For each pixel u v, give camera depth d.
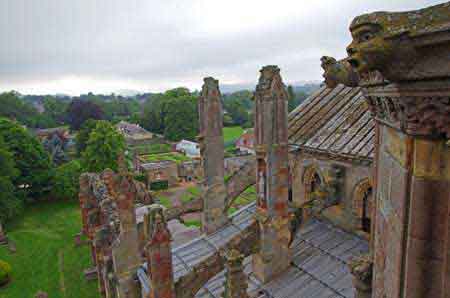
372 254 7.39
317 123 19.41
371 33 3.82
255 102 14.84
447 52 3.61
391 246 5.48
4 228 50.75
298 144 18.77
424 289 4.59
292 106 104.88
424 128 4.20
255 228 15.85
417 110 4.16
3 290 33.41
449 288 4.39
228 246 15.30
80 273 36.16
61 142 117.94
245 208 25.73
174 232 45.09
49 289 33.38
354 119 17.83
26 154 61.38
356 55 3.84
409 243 4.65
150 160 100.62
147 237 13.81
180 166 81.19
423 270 4.55
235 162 77.25
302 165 19.39
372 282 7.23
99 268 27.36
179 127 130.88
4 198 51.66
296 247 17.67
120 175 18.77
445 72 3.68
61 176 62.88
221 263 15.09
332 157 17.00
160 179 75.12
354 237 16.91
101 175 32.03
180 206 23.66
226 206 24.36
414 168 4.48
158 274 13.70
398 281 4.98
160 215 13.58
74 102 148.75
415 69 3.85
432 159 4.27
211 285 18.61
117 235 21.52
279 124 14.79
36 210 59.81
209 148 23.30
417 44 3.66
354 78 6.38
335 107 19.80
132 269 19.38
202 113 22.97
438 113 3.98
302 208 16.55
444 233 4.36
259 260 16.16
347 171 16.66
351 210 16.80
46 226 51.44
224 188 24.16
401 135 4.84
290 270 16.25
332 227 18.23
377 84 5.11
